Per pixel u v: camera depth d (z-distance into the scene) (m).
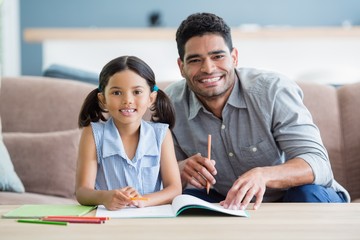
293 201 1.83
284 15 6.07
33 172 2.54
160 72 6.05
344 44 5.97
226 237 1.10
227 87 2.00
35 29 5.82
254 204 1.49
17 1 6.07
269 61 6.02
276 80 2.06
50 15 6.11
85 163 1.65
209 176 1.78
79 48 6.02
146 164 1.70
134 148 1.70
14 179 2.45
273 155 2.05
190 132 2.15
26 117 2.72
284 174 1.74
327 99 2.65
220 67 1.96
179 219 1.29
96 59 6.04
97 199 1.46
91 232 1.14
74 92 2.79
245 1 6.05
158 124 1.75
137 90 1.59
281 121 1.97
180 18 6.08
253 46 6.01
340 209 1.41
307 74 5.77
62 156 2.57
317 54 6.00
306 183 1.81
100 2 6.11
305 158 1.84
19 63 6.09
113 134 1.68
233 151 2.09
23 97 2.76
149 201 1.51
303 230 1.16
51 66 3.09
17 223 1.24
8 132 2.71
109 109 1.61
